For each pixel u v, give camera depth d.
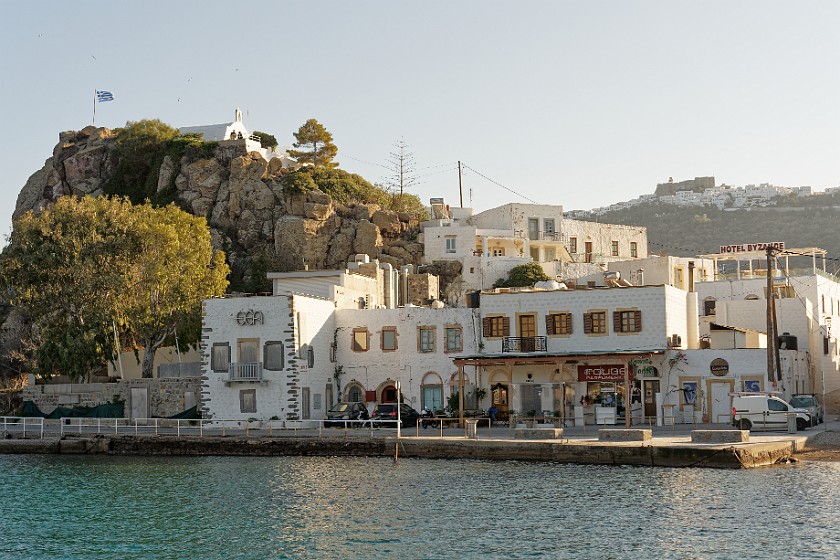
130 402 80.31
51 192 135.88
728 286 101.94
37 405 83.25
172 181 125.94
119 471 59.47
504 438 61.09
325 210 117.94
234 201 120.12
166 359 94.00
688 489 47.53
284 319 74.38
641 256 137.50
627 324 73.25
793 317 88.88
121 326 91.69
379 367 79.38
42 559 39.03
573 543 38.47
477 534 40.28
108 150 134.88
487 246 122.44
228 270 94.44
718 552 36.69
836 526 39.75
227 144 125.44
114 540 41.59
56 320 87.19
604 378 71.88
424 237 120.25
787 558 35.72
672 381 70.75
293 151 142.88
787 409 65.19
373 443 62.91
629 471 53.25
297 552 38.75
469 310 77.81
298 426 73.19
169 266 87.88
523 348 75.75
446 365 77.88
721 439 55.44
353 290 86.88
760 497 45.28
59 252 85.75
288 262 114.62
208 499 49.47
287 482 53.44
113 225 87.38
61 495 51.53
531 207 128.50
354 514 44.72
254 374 74.19
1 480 56.66
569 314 75.00
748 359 69.31
